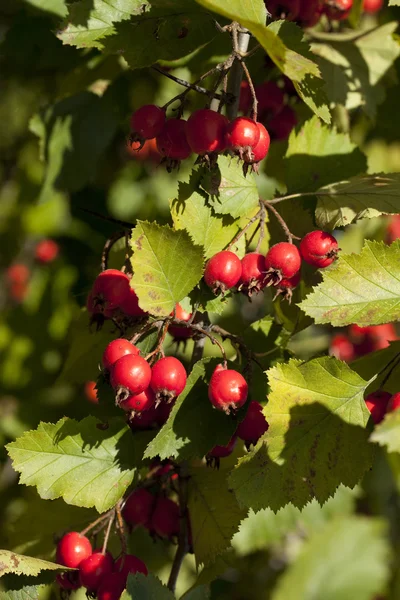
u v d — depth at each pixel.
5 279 1.56
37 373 1.15
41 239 1.54
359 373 0.86
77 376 0.92
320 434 0.82
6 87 1.14
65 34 0.84
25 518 0.88
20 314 1.18
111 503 0.84
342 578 1.22
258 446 0.81
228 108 0.86
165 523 0.87
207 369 0.83
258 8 0.81
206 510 0.87
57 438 0.83
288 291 0.84
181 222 0.84
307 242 0.84
